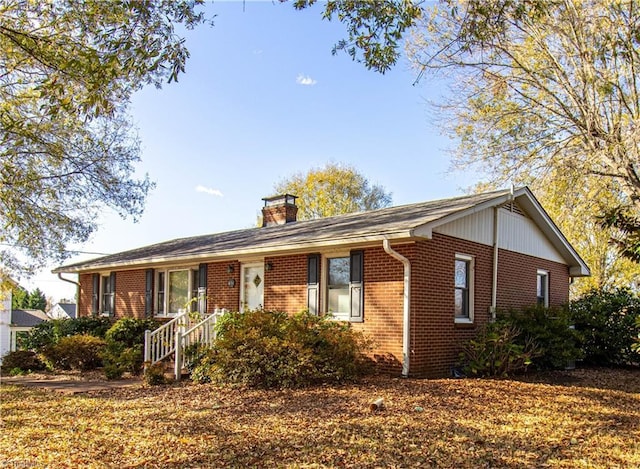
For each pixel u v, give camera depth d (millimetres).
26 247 14727
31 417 7703
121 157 15203
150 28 6418
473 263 12633
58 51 8195
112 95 10391
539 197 16266
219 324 11023
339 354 10070
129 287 18844
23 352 14656
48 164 13953
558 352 12570
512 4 7809
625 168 13469
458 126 16250
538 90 15500
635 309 15688
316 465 5277
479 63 14711
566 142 15203
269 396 8734
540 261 15750
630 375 13398
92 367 14023
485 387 9555
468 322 12328
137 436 6461
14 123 10398
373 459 5438
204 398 8828
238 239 16078
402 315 10836
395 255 10594
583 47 13391
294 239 12625
